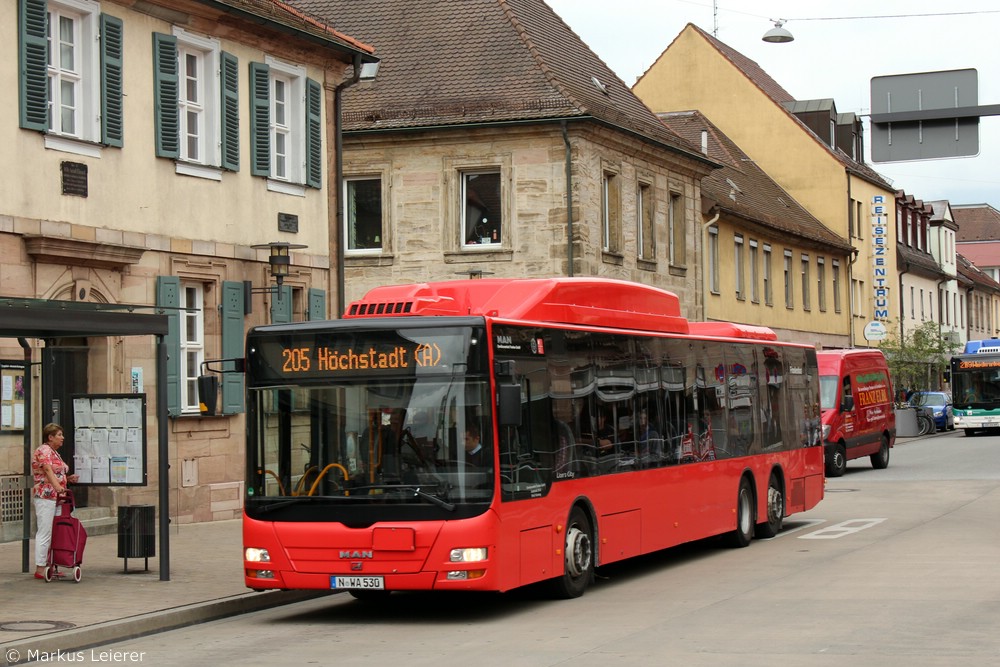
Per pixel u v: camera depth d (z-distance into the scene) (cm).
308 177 2719
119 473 1639
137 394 1636
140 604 1440
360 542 1346
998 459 4106
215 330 2442
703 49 6481
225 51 2486
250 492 1401
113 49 2194
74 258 2088
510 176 3738
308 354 1398
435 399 1361
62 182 2075
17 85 1997
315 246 2748
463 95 3797
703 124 5912
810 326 6056
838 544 2048
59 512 1625
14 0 1994
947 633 1191
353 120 3797
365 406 1375
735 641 1173
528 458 1421
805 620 1286
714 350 2017
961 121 2470
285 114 2712
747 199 5459
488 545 1335
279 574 1375
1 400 1698
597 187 3803
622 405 1678
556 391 1503
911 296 7938
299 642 1266
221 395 2453
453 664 1107
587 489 1560
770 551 1997
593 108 3722
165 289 2298
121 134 2205
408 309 1473
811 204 6519
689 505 1870
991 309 10450
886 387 4044
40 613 1377
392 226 3812
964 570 1661
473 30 3972
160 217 2300
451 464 1348
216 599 1479
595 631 1266
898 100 2492
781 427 2292
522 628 1311
